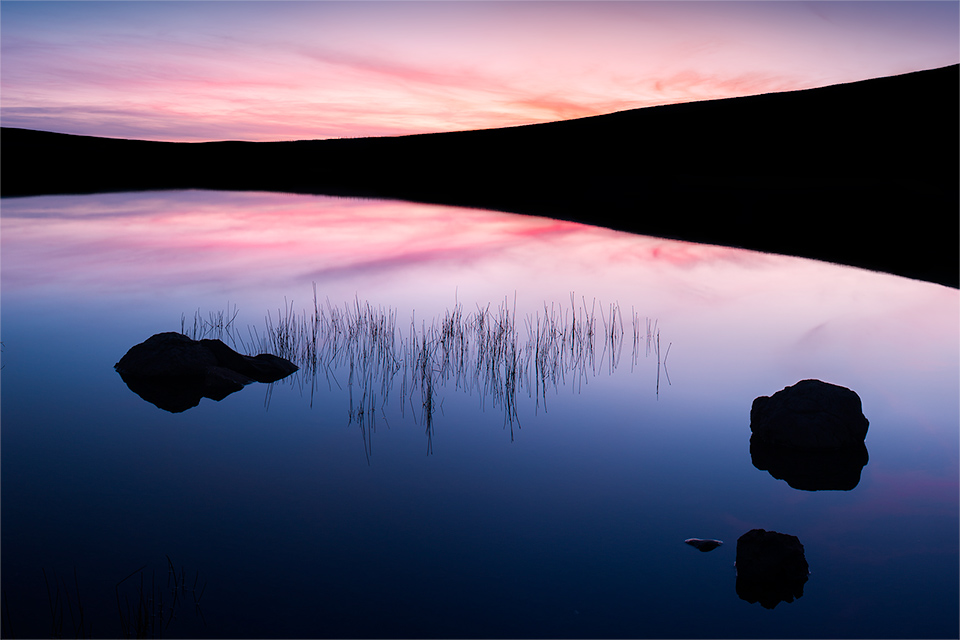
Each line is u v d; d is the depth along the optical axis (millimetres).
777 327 8883
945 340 8320
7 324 8984
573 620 3600
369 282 11633
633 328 8828
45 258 13945
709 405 6449
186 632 3482
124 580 3902
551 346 8078
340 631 3502
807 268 12938
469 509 4668
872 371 7277
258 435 5816
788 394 5855
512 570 4012
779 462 5355
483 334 8453
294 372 7348
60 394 6629
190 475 5125
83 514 4586
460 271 12672
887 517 4578
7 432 5805
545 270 12734
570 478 5102
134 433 5820
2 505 4688
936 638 3473
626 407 6414
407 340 8273
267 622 3561
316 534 4371
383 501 4773
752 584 3871
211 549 4211
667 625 3566
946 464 5305
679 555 4164
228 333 8594
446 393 6766
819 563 4086
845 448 5555
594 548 4227
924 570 4023
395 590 3826
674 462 5355
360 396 6684
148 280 11758
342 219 22078
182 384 6902
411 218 22469
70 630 3502
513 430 5934
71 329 8758
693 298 10453
